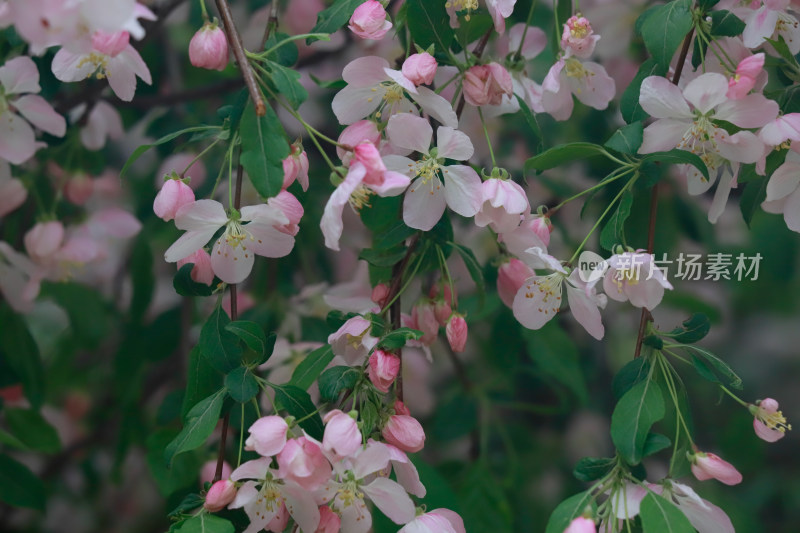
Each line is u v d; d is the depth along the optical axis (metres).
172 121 1.43
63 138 1.37
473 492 1.37
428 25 1.22
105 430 1.49
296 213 1.20
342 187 1.17
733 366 1.83
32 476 1.32
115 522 1.59
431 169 1.21
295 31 1.45
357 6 1.22
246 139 1.17
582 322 1.22
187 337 1.42
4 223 1.38
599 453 1.57
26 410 1.35
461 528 1.21
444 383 1.54
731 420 1.49
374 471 1.18
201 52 1.20
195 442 1.18
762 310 1.54
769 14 1.21
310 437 1.17
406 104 1.22
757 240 1.47
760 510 1.57
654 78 1.21
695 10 1.21
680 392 1.21
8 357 1.35
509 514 1.36
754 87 1.22
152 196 1.42
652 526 1.17
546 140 1.42
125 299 1.47
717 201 1.24
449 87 1.29
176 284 1.20
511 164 1.45
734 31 1.22
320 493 1.19
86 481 1.51
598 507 1.19
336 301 1.29
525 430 1.49
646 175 1.21
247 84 1.17
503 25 1.22
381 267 1.28
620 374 1.20
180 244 1.20
